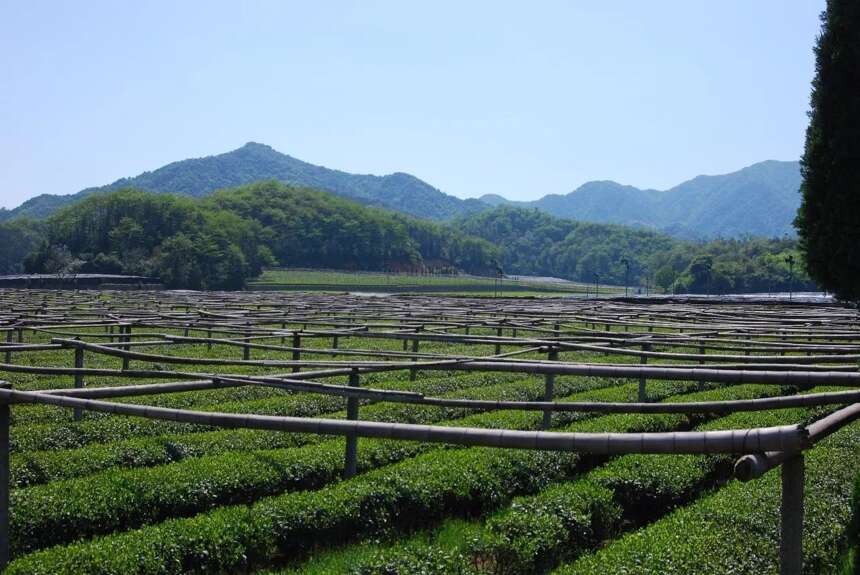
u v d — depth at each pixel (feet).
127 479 37.45
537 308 130.21
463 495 39.65
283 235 627.05
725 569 28.19
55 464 41.29
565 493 38.19
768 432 19.94
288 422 27.94
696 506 35.01
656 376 36.17
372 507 37.14
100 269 422.41
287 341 94.68
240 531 33.01
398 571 29.76
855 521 25.17
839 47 70.74
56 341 54.34
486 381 76.07
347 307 127.13
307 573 31.01
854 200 70.44
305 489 42.34
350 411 42.88
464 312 112.68
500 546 32.68
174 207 485.56
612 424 53.21
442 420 57.16
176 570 30.71
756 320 94.32
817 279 74.84
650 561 28.81
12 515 32.78
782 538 20.90
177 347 102.06
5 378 73.67
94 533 34.81
